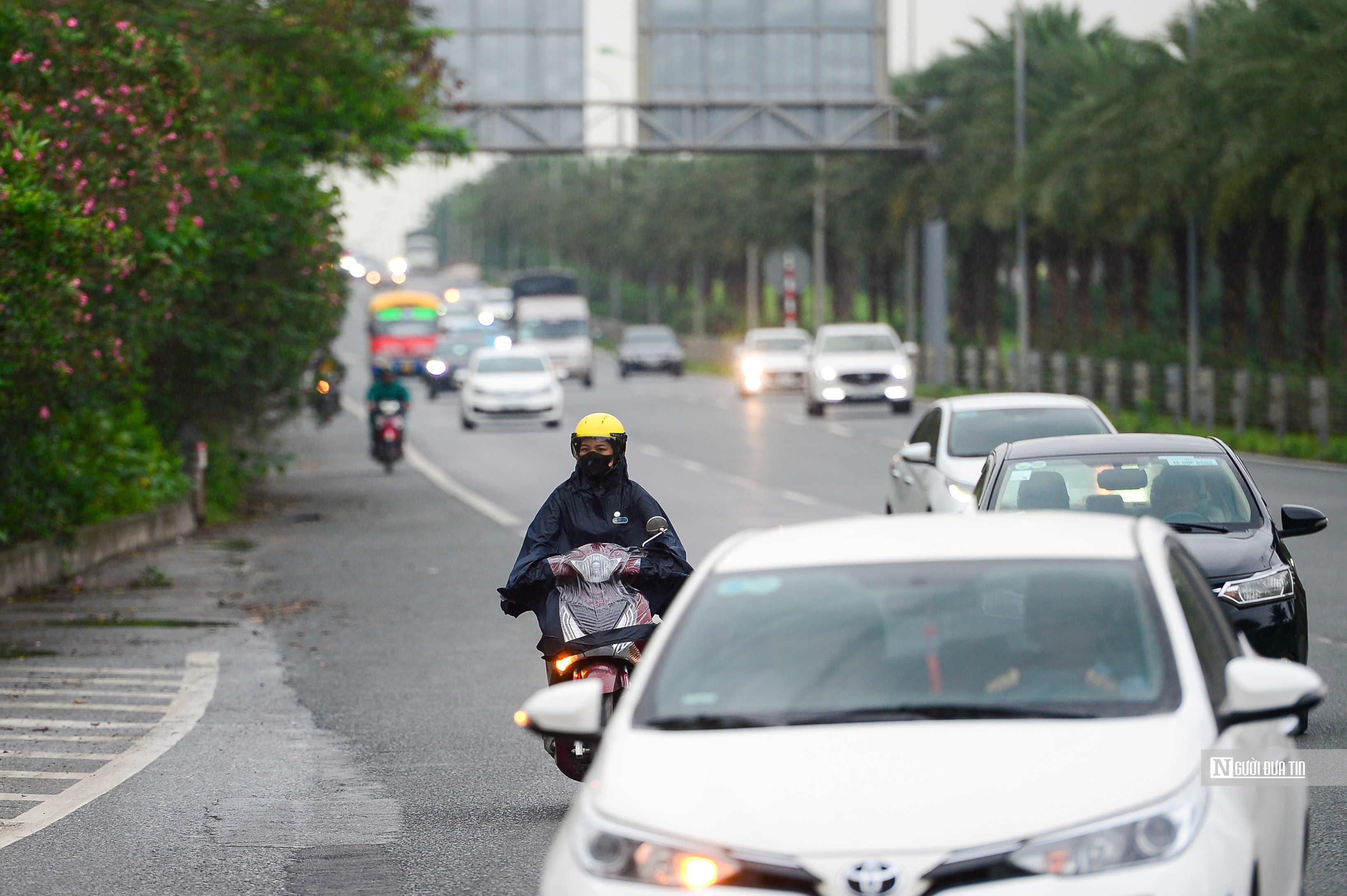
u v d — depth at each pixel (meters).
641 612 20.23
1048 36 133.50
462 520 61.94
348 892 17.70
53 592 42.97
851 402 114.06
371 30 60.66
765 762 11.93
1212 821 11.42
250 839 19.89
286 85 62.53
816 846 11.09
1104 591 13.51
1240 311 107.75
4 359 36.19
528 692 29.28
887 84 135.88
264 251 59.56
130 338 43.75
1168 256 121.25
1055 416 40.97
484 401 112.25
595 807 11.91
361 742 25.47
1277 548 24.25
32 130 38.25
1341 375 93.06
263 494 73.62
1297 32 82.88
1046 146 105.19
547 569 20.20
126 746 25.42
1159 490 26.23
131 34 42.72
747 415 120.19
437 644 34.91
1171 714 12.25
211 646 34.97
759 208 199.62
